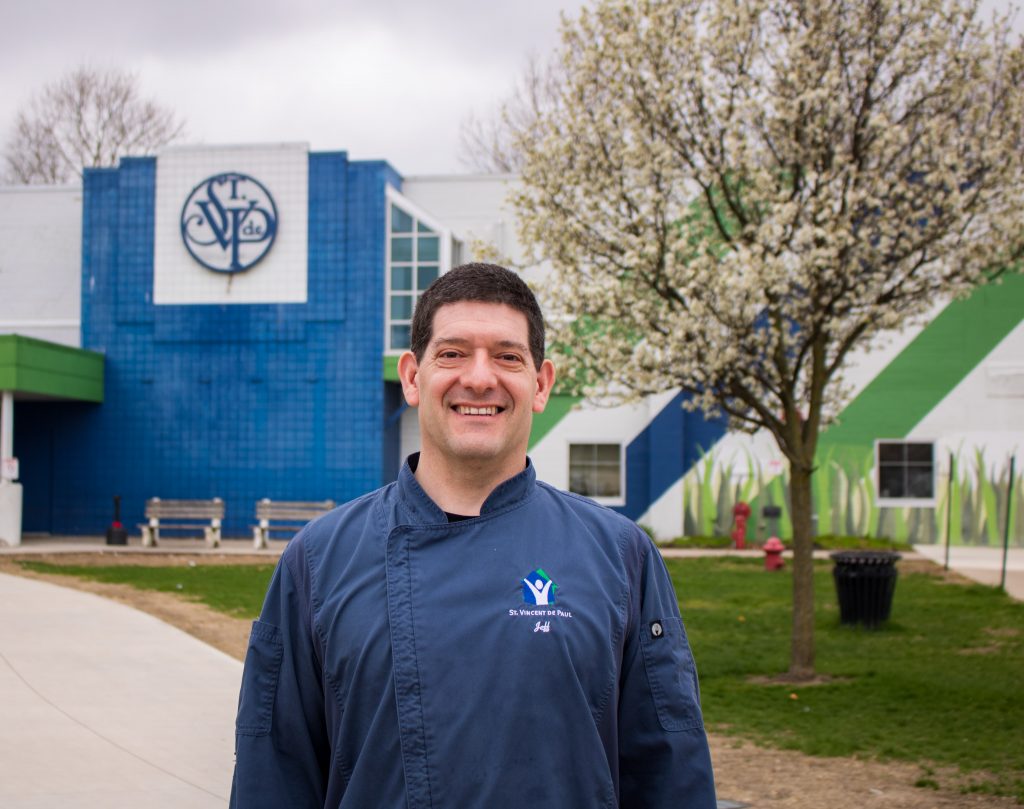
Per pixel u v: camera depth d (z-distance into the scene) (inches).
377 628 91.0
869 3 387.2
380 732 89.0
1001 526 909.8
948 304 920.9
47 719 291.4
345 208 967.0
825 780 264.1
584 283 413.4
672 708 96.5
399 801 87.4
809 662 394.0
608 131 409.1
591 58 409.1
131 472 981.2
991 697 355.9
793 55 385.1
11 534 874.8
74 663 365.4
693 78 397.1
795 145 396.2
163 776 244.2
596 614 92.2
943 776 268.4
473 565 92.5
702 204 442.6
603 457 972.6
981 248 399.2
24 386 865.5
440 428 96.4
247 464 968.9
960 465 917.8
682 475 946.7
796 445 396.5
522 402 98.0
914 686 372.8
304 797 96.3
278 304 971.9
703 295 380.5
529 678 88.4
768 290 392.2
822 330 386.0
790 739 305.3
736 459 940.6
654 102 401.7
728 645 455.5
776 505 933.8
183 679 345.7
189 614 496.4
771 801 246.1
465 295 98.5
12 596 522.9
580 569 94.0
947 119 401.4
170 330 983.0
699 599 591.8
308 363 966.4
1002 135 398.6
